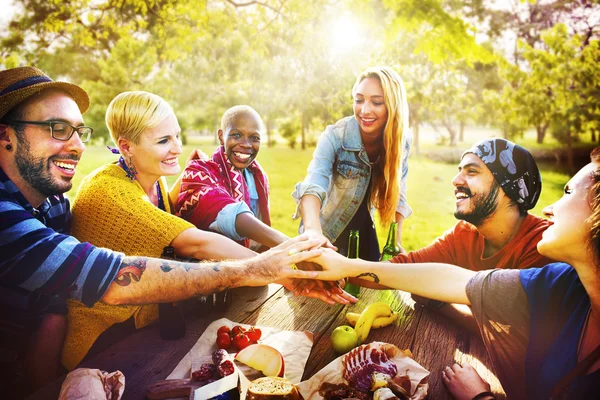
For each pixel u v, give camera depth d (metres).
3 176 1.63
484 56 4.29
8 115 1.60
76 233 1.89
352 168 2.74
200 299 1.80
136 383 1.39
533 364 1.36
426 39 4.25
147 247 1.84
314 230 2.35
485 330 1.46
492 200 1.79
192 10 6.36
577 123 14.68
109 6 6.70
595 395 1.23
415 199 12.20
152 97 1.91
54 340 1.74
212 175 2.37
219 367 1.36
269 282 1.74
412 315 1.86
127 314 1.80
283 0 5.93
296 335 1.66
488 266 1.89
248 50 6.69
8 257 1.49
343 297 1.94
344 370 1.39
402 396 1.30
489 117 17.77
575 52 12.20
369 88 2.57
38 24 8.59
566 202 1.31
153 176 2.04
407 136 2.78
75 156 1.70
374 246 2.93
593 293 1.27
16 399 1.64
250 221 2.13
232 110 2.46
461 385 1.37
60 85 1.67
